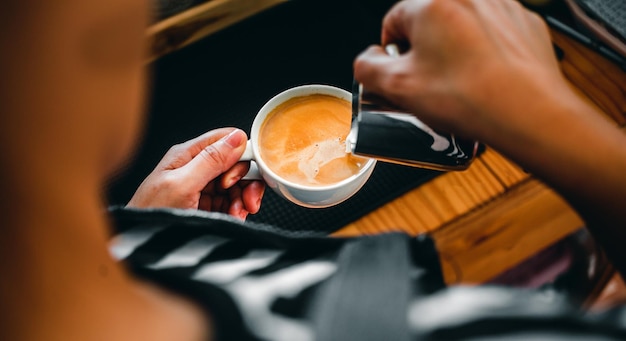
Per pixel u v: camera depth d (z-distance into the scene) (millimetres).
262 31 947
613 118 810
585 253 728
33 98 188
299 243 458
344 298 336
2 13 175
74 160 212
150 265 445
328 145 763
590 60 851
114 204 838
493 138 394
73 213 218
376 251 381
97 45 199
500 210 757
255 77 915
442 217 762
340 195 712
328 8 963
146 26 217
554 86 379
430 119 414
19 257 207
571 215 748
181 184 731
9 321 214
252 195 770
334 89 791
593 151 372
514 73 374
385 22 437
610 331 326
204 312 342
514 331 332
